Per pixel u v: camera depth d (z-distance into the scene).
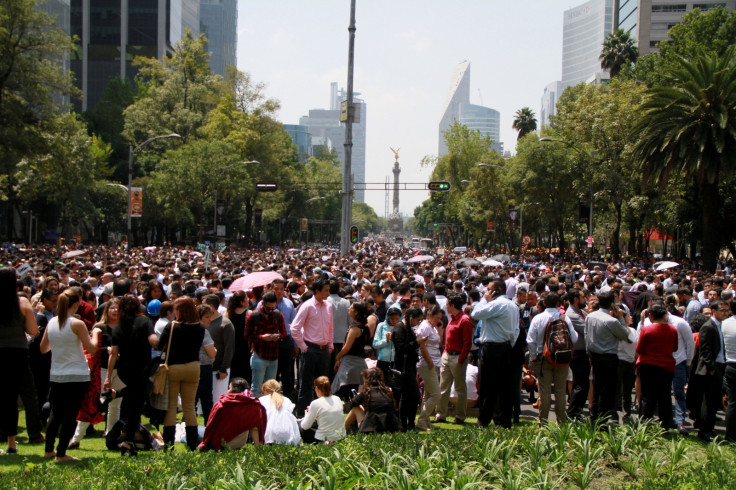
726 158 30.53
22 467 7.01
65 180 54.84
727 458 7.78
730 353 9.34
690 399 10.84
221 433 7.81
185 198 55.34
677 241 57.19
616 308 10.85
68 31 88.56
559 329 9.77
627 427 8.38
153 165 69.94
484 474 6.81
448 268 30.27
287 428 8.22
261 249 71.44
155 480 6.29
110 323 9.35
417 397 9.96
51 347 7.92
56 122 39.00
